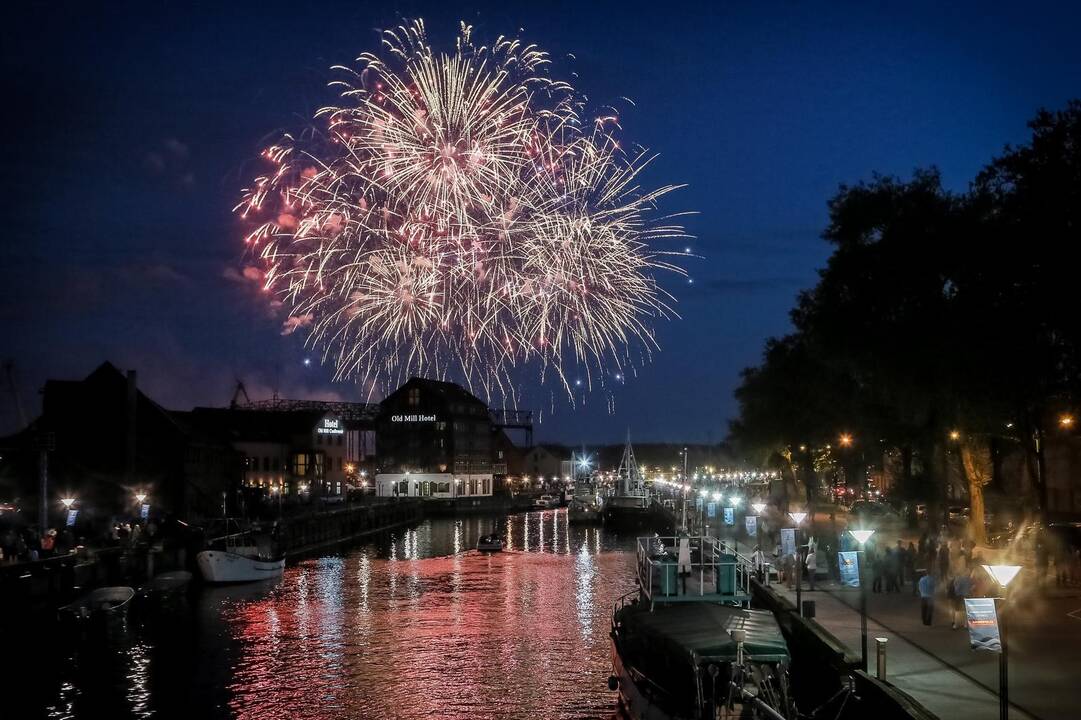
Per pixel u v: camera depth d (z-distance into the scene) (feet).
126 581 206.59
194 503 314.55
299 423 499.10
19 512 256.93
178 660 143.84
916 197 178.70
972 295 162.61
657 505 439.63
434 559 301.63
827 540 208.85
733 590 116.78
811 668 101.60
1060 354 151.02
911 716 70.59
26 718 114.62
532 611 188.75
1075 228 144.87
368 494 571.69
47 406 295.28
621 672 112.78
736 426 344.90
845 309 179.32
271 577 245.65
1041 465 155.63
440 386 588.09
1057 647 94.07
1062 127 147.74
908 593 136.15
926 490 204.44
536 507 621.72
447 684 128.36
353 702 120.26
